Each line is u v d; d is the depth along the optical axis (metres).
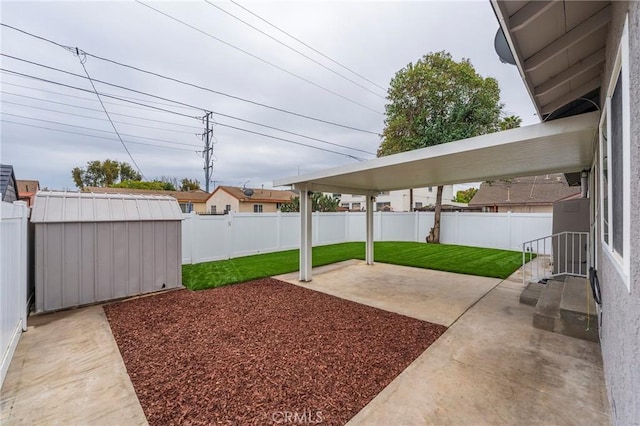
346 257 10.24
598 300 3.23
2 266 2.97
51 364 3.16
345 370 2.98
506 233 12.35
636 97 1.32
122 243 5.52
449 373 2.93
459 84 12.43
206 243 9.39
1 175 7.54
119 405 2.46
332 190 7.80
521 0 2.10
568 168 5.96
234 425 2.20
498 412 2.35
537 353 3.35
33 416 2.35
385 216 15.44
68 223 4.97
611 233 2.16
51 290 4.80
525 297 5.21
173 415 2.32
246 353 3.35
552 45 2.59
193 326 4.16
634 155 1.37
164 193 27.61
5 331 3.03
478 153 4.14
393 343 3.61
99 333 3.97
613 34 2.09
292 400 2.50
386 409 2.38
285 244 12.04
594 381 2.77
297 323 4.27
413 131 13.27
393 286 6.45
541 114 3.67
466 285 6.51
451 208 23.39
